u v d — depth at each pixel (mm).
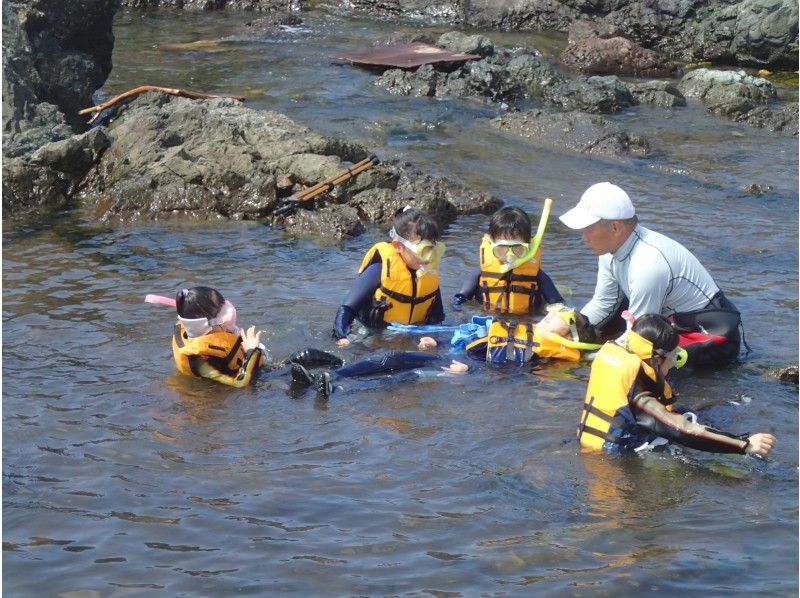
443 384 8477
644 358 7906
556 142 12945
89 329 9039
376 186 11219
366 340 8906
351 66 16734
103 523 7461
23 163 11188
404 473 7770
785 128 13664
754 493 7625
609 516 7488
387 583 7141
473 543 7340
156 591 7113
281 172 11297
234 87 15281
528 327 8742
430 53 16562
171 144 11555
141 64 16891
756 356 8766
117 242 10406
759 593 7082
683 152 12852
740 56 17719
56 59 12703
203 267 9953
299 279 9758
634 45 17438
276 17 20375
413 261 8945
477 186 11734
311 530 7414
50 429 8062
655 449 7887
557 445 7945
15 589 7125
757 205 11383
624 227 8570
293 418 8180
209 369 8492
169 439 8008
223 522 7461
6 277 9734
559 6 20250
